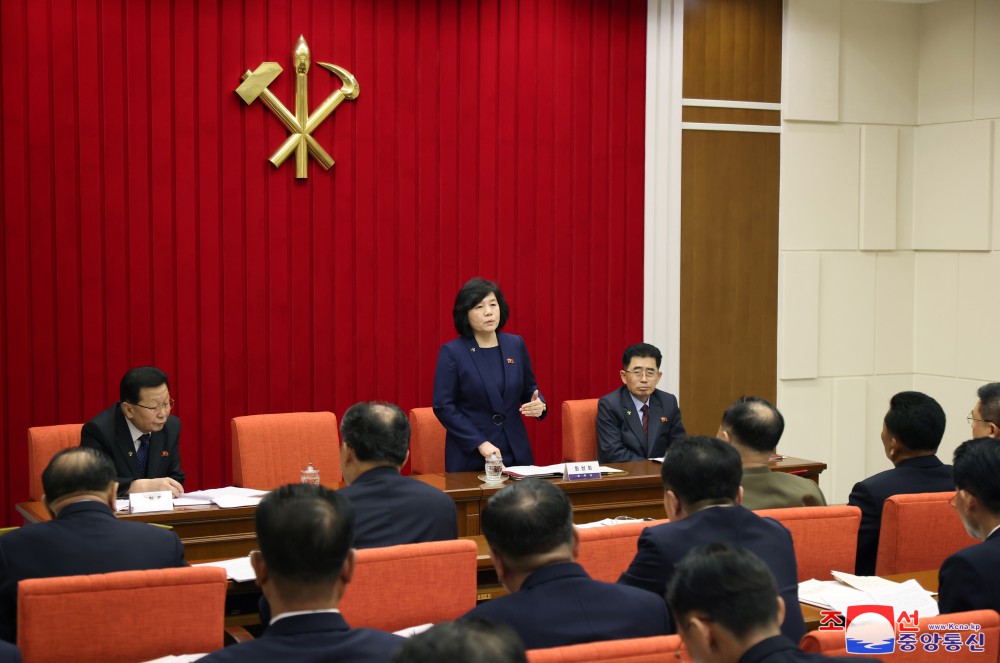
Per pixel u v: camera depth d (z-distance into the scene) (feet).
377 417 11.43
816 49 26.23
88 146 20.38
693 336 25.63
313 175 22.08
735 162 25.82
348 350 22.53
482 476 16.78
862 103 26.91
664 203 25.03
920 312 27.68
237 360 21.66
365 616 9.80
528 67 23.76
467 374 18.15
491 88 23.45
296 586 6.86
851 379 27.25
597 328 24.63
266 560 6.91
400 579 9.90
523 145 23.81
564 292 24.30
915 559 12.33
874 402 27.50
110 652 8.93
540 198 24.00
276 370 21.97
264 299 21.80
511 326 23.94
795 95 26.12
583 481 16.38
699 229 25.55
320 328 22.29
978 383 26.40
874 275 27.32
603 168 24.50
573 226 24.32
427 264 23.08
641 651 6.89
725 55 25.55
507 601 7.69
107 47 20.42
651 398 19.57
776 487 12.34
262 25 21.47
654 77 24.79
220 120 21.27
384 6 22.47
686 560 6.44
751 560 6.31
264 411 21.93
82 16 20.24
